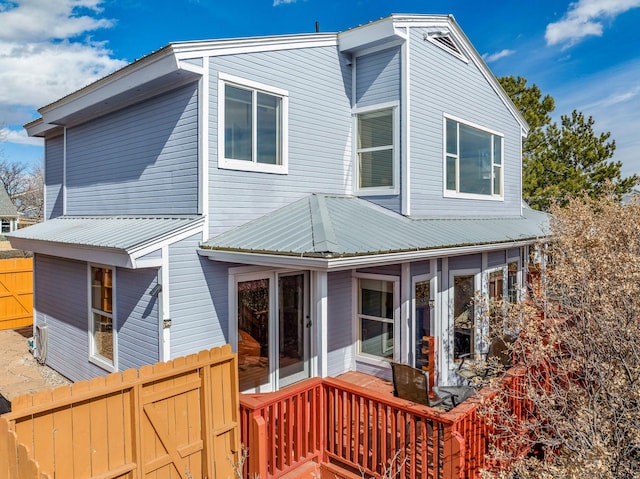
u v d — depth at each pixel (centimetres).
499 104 1216
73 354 876
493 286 1073
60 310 928
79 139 984
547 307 571
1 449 354
